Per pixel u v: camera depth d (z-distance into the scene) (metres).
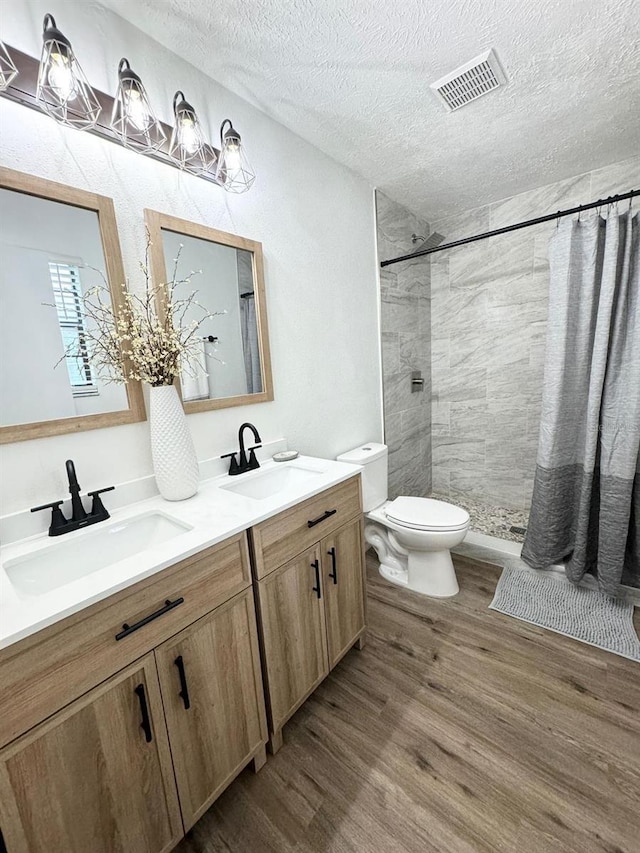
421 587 2.00
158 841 0.86
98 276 1.10
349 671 1.50
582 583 1.99
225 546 0.97
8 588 0.75
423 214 2.78
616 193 2.15
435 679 1.45
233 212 1.47
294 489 1.27
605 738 1.19
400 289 2.63
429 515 1.93
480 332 2.83
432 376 3.14
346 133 1.74
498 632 1.69
